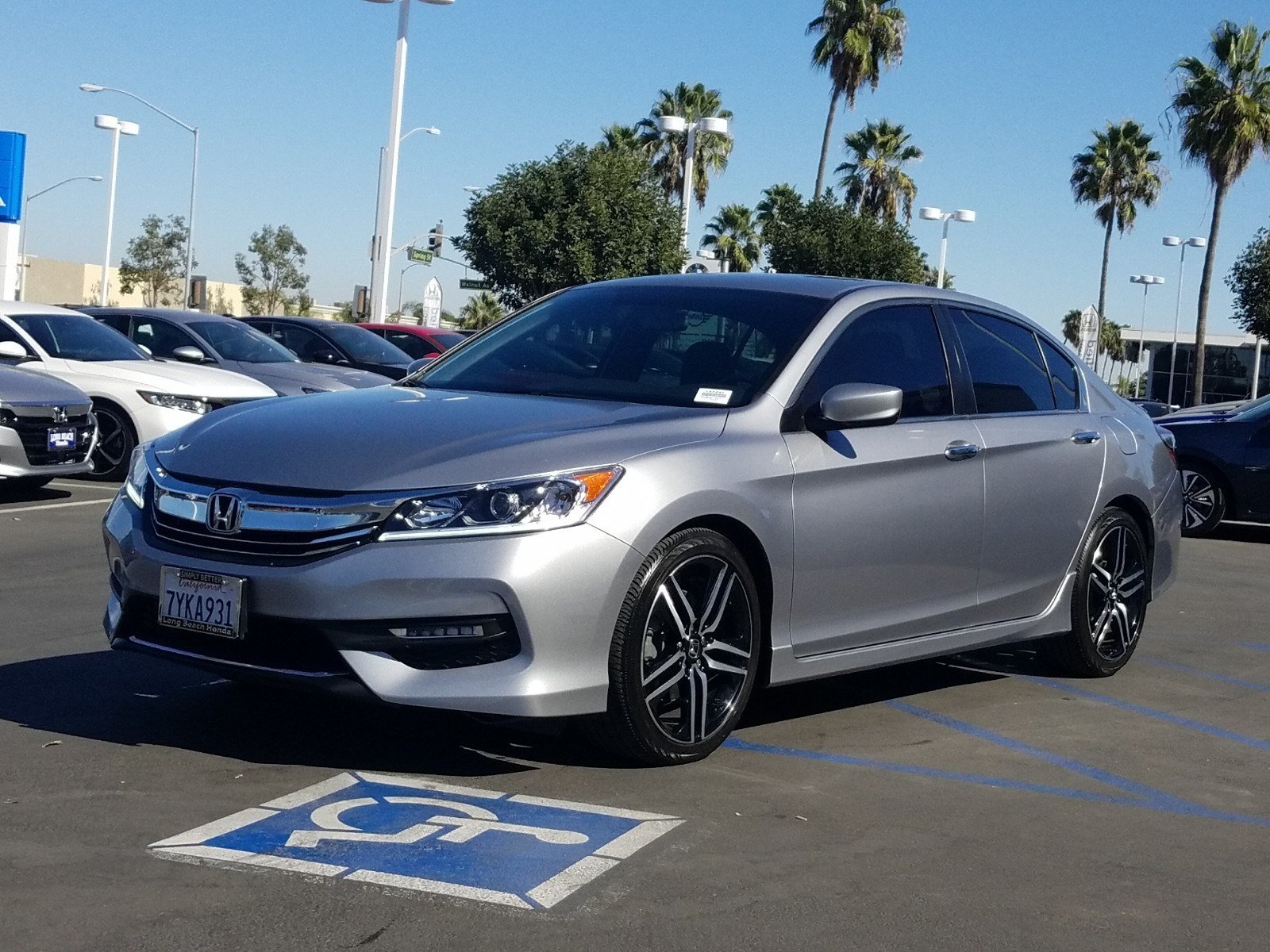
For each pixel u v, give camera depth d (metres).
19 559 8.63
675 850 3.87
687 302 5.61
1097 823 4.40
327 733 4.84
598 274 33.19
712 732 4.74
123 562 4.56
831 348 5.32
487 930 3.26
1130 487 6.56
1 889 3.40
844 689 6.13
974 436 5.70
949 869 3.88
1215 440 13.21
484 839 3.87
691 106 54.19
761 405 4.99
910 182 54.50
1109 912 3.62
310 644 4.21
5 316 13.55
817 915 3.48
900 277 44.28
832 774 4.75
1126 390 72.94
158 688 5.41
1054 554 6.16
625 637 4.39
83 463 11.53
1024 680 6.54
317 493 4.25
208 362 15.60
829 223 44.53
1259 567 11.39
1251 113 39.62
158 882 3.47
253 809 4.03
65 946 3.09
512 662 4.22
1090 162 56.62
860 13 46.16
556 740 4.89
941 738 5.36
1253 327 42.22
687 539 4.55
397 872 3.59
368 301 26.97
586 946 3.21
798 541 4.92
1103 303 56.97
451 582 4.13
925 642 5.52
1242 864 4.09
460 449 4.37
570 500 4.28
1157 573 6.92
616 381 5.22
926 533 5.43
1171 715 6.01
